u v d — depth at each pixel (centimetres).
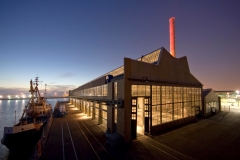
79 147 1399
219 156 1153
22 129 2036
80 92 4756
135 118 1570
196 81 2670
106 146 1414
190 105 2427
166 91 1964
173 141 1485
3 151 2353
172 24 4538
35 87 3469
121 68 2656
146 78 1683
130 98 1527
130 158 1146
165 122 1892
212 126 2077
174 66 2198
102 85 2359
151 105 1702
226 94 7588
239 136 1631
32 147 2203
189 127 2019
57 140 1614
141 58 2584
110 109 1850
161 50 2061
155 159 1121
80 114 3681
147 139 1547
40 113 3177
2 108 10244
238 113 3356
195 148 1311
